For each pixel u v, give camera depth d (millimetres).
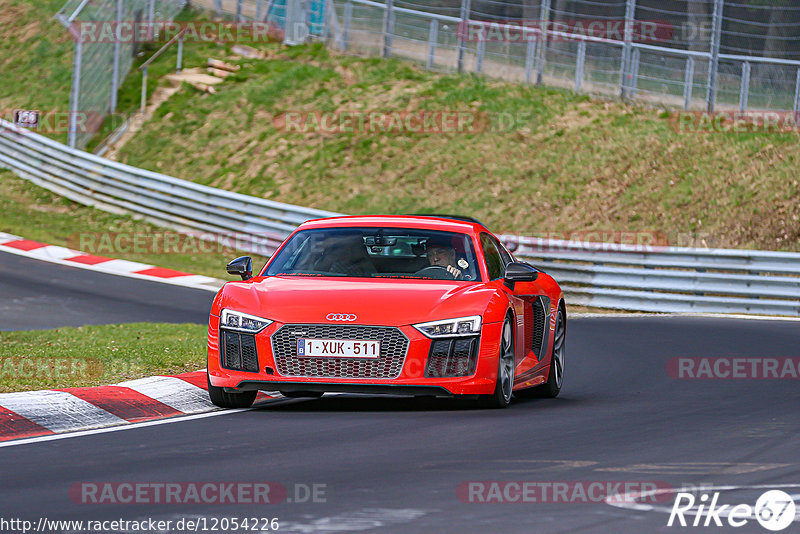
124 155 107500
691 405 32531
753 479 20625
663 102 106250
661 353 47781
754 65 105375
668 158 95562
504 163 98562
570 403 33375
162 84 116375
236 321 29828
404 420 28453
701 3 117688
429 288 30375
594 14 118562
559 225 89562
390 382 28797
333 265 32156
